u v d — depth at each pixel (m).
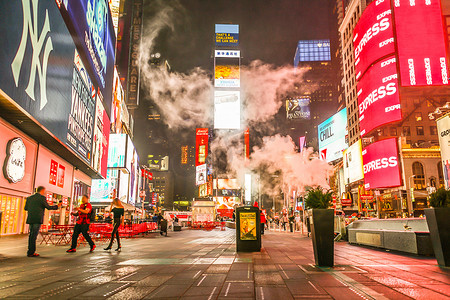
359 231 14.13
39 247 12.79
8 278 6.05
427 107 66.12
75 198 37.78
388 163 58.00
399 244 10.71
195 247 13.04
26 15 18.17
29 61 18.70
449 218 7.58
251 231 11.24
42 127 21.03
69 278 6.04
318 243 7.61
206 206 42.91
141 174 110.94
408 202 54.28
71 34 27.27
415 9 60.75
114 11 97.25
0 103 16.88
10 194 21.05
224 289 5.15
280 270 7.00
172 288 5.22
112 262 8.25
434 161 55.28
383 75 61.75
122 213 11.85
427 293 4.84
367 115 66.44
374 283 5.58
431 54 58.94
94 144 38.44
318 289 5.14
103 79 42.62
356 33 72.38
